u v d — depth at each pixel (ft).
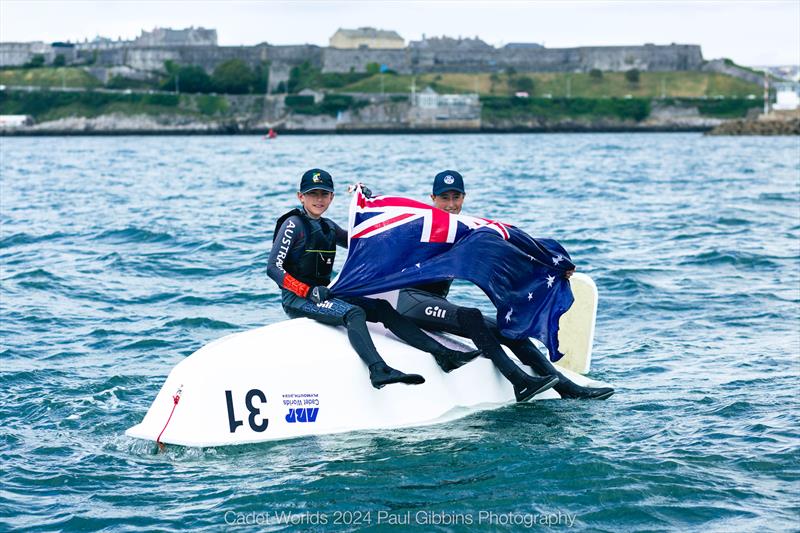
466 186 108.47
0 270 53.06
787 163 159.63
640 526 20.25
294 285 26.91
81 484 22.82
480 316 27.68
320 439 25.35
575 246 59.77
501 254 28.27
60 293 46.98
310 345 26.48
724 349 35.50
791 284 47.50
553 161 175.73
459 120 495.41
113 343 37.29
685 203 86.12
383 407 26.53
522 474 22.98
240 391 25.35
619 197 92.94
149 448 25.14
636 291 46.19
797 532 19.77
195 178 132.05
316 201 27.50
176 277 51.31
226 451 24.68
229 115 498.69
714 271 51.19
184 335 38.63
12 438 26.14
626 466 23.36
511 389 29.17
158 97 499.51
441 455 24.30
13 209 86.12
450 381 27.89
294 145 303.68
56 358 34.99
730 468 23.24
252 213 81.00
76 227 71.36
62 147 299.58
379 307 27.96
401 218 27.89
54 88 512.22
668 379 31.58
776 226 68.54
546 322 28.91
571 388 29.55
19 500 21.91
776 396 29.14
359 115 494.59
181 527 20.44
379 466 23.57
